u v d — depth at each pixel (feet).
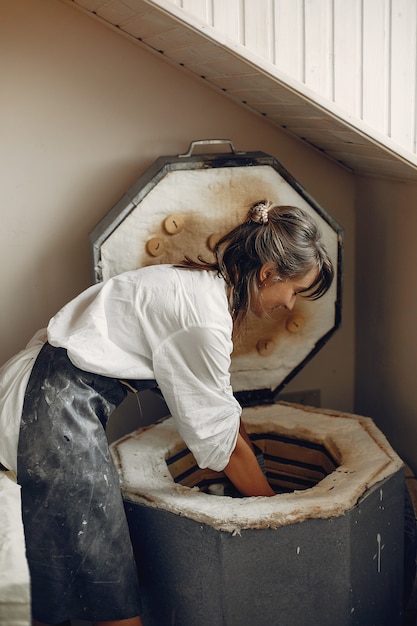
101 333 5.71
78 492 5.67
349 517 5.70
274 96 6.56
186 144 7.81
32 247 7.70
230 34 5.57
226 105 7.79
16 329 7.87
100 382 5.84
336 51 5.81
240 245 5.68
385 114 6.04
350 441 6.75
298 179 8.21
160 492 6.02
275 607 5.82
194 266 5.88
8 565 4.37
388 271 7.89
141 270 5.95
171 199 6.85
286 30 5.66
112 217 6.88
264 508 5.67
